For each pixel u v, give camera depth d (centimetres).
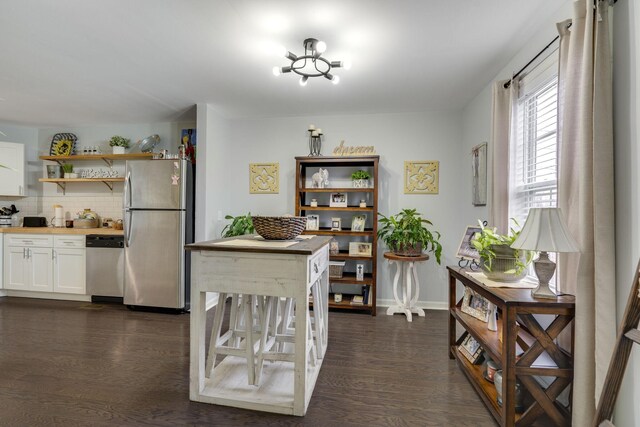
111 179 417
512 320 153
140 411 176
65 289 392
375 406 184
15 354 246
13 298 407
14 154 437
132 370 222
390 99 346
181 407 181
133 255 361
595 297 139
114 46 236
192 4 186
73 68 272
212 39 226
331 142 407
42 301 396
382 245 395
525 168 232
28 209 457
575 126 155
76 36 222
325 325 256
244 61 259
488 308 210
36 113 398
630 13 135
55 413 174
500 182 246
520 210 235
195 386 185
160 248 356
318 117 410
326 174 390
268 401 180
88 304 385
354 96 337
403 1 183
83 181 439
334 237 407
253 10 192
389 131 395
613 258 138
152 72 280
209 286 181
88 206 450
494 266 195
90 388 199
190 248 180
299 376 174
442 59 254
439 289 384
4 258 407
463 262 371
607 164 139
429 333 300
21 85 310
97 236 382
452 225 382
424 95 333
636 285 113
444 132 384
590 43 141
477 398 193
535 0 183
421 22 204
